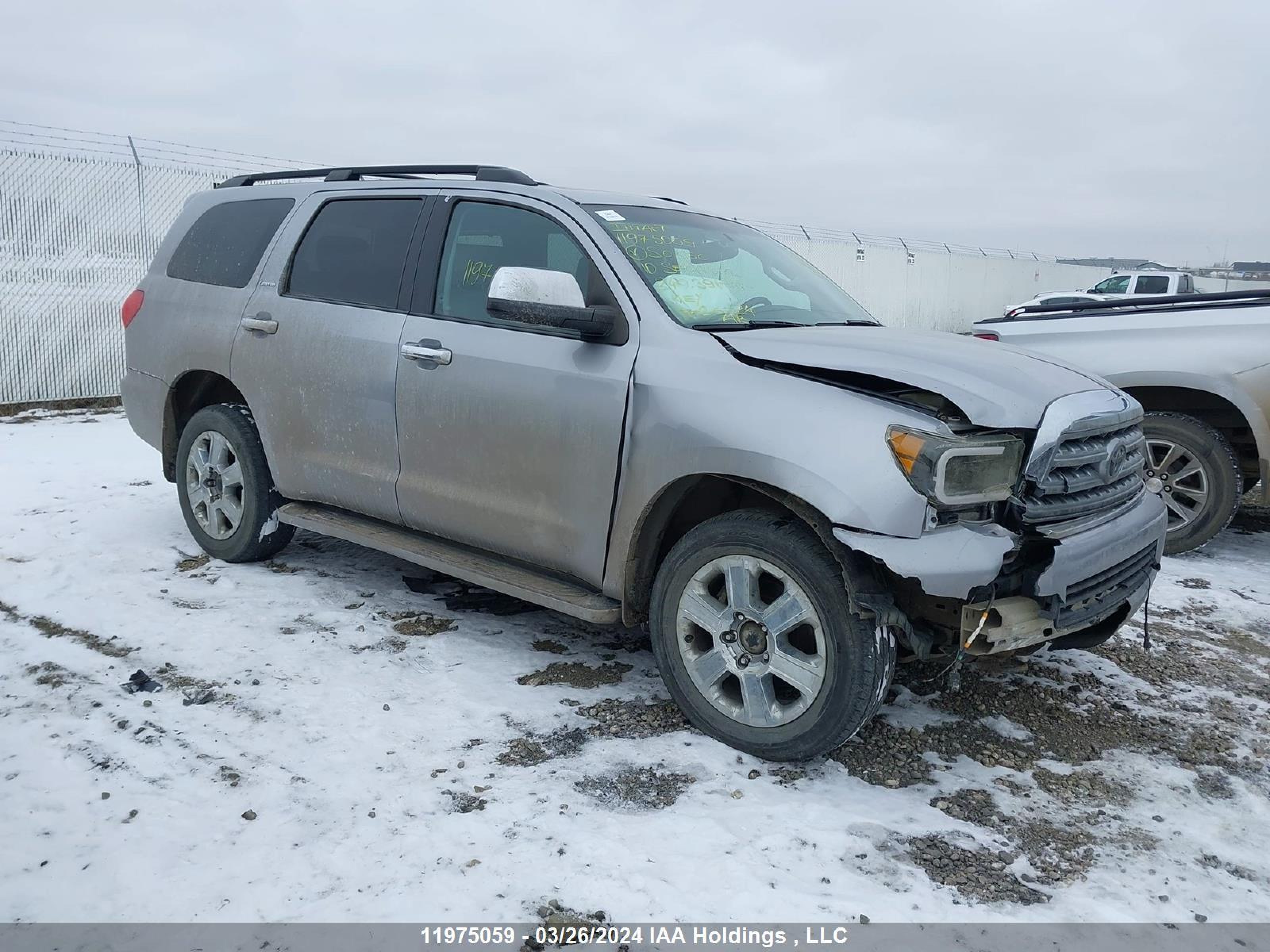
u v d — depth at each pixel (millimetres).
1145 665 4148
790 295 4055
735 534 3164
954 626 3053
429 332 3996
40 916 2316
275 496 4859
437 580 4934
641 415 3342
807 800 2961
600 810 2863
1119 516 3363
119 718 3332
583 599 3598
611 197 4066
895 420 2914
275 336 4570
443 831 2721
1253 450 5770
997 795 3057
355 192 4527
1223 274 38469
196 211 5262
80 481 6902
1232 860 2736
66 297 10953
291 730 3293
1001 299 31109
